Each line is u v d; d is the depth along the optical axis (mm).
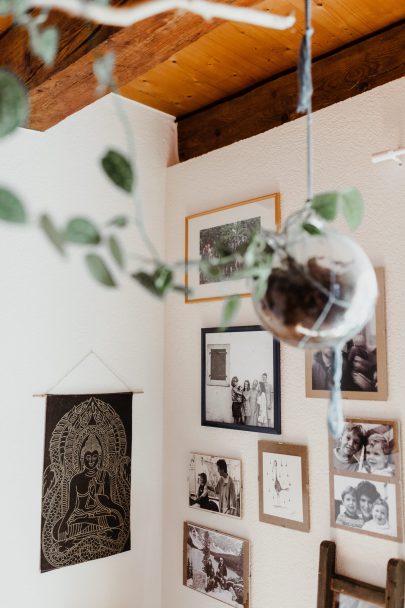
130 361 1852
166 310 1967
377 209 1398
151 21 1030
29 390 1585
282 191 1624
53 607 1594
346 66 1556
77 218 463
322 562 1396
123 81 1292
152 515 1881
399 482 1298
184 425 1866
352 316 551
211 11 497
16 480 1539
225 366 1732
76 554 1651
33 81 1312
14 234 1581
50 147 1681
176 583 1831
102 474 1736
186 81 1779
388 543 1320
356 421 1392
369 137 1428
